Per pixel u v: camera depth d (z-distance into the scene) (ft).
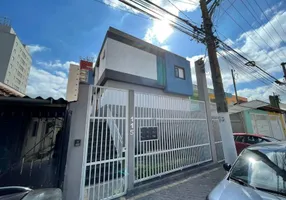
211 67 18.74
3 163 9.53
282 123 52.60
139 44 31.99
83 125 11.43
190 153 18.66
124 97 14.61
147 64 32.24
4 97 9.39
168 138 16.99
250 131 38.34
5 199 5.84
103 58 29.73
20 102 9.75
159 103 17.34
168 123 17.47
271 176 7.41
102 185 11.68
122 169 12.94
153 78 32.37
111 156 13.08
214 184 14.25
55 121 10.96
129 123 14.03
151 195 12.35
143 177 14.10
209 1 19.53
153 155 15.35
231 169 9.02
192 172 17.47
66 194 9.77
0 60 125.70
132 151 13.61
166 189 13.38
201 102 22.57
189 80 39.50
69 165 10.30
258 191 6.78
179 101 19.48
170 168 16.29
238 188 7.18
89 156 12.51
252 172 8.03
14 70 144.87
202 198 11.67
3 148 9.70
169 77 35.22
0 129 9.77
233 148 16.44
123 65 28.53
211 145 21.35
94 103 12.83
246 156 9.20
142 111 15.70
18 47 148.77
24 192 6.54
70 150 10.55
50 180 9.76
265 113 46.91
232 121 41.11
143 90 31.17
